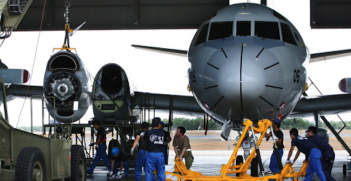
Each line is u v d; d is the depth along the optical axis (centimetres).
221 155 3158
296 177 1155
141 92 1747
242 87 1032
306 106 1672
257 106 1073
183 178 1124
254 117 1139
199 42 1246
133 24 2559
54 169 1056
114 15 2559
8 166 915
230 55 1080
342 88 1448
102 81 1598
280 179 1101
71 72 1505
